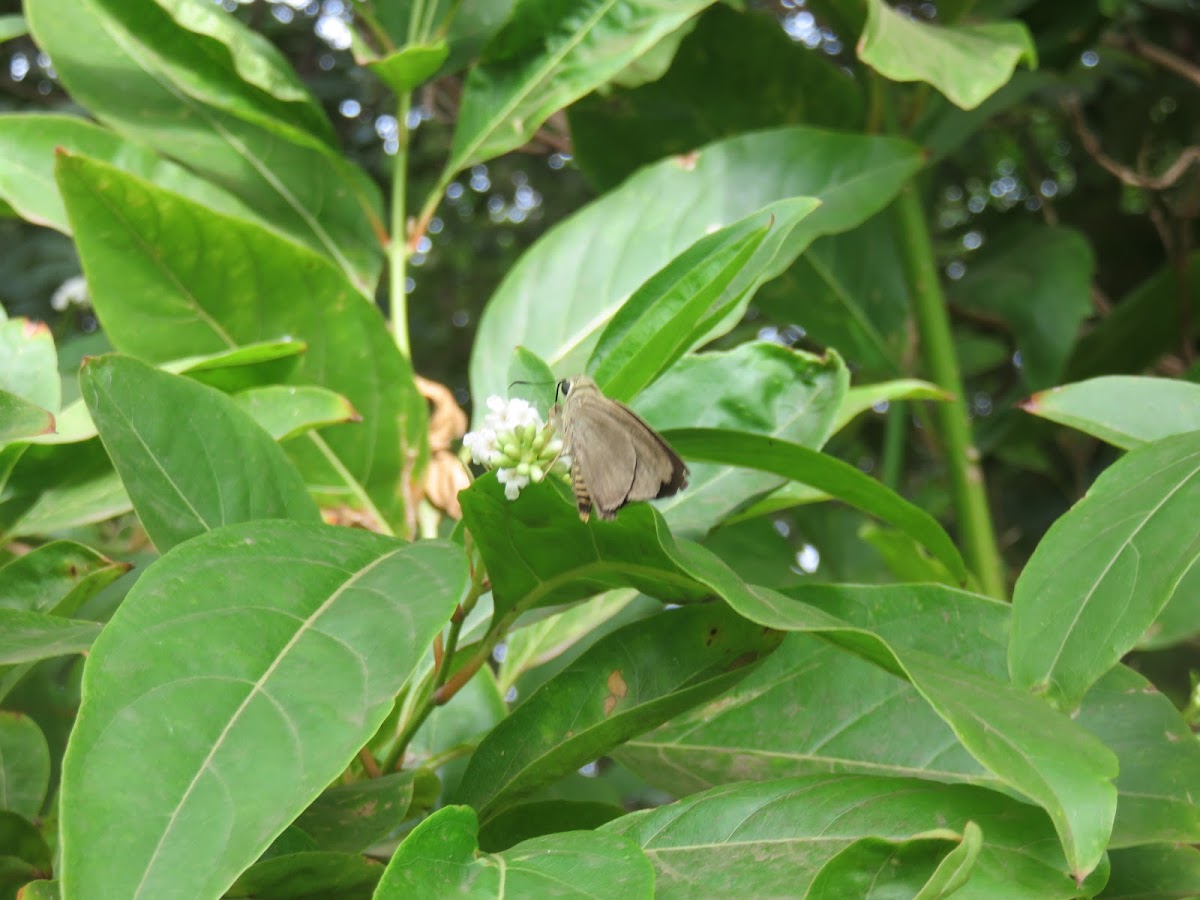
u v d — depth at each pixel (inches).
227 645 7.9
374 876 8.6
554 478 9.4
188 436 10.0
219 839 7.1
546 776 9.6
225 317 12.1
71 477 11.0
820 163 14.4
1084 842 7.5
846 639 8.6
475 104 13.9
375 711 7.7
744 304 12.2
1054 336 18.5
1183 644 19.6
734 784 9.1
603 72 13.6
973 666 10.6
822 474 11.0
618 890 7.5
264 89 13.1
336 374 12.4
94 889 6.9
